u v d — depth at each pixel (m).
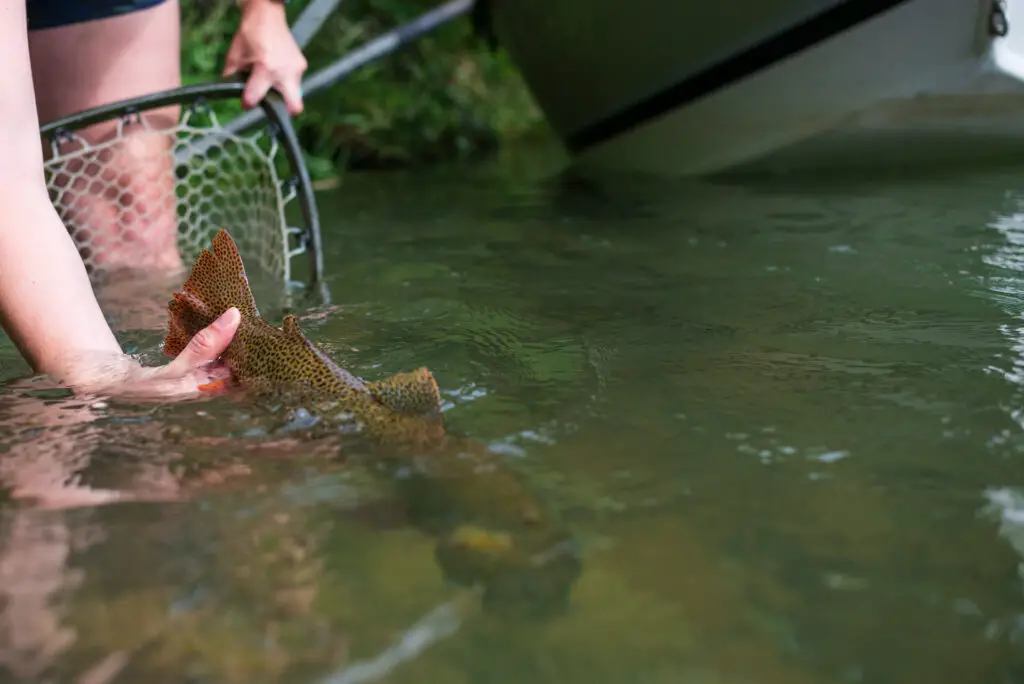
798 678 0.70
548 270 1.60
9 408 1.15
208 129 1.62
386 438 1.09
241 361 1.20
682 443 1.11
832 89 1.95
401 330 1.37
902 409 1.15
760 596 0.80
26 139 1.21
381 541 0.89
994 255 1.55
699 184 2.15
